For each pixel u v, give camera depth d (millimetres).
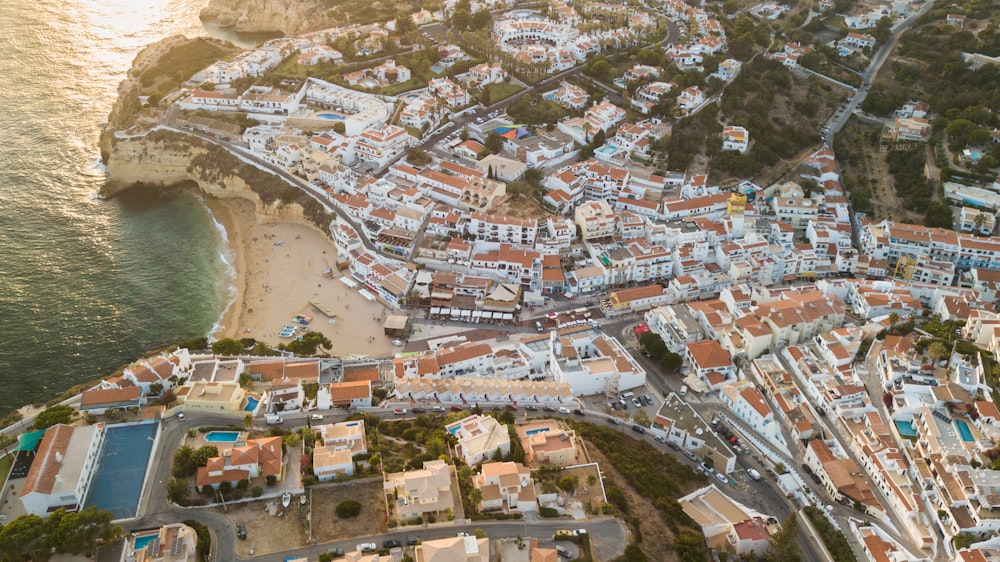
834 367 196500
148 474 149000
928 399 179125
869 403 184250
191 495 143000
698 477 168125
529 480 144625
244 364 191375
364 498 142875
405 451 157500
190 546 130875
